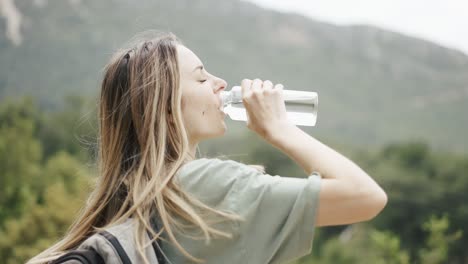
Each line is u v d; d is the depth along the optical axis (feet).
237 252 4.78
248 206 4.76
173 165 5.17
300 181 4.78
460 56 434.30
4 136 120.78
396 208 146.92
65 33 323.16
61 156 114.01
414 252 133.39
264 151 157.48
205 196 4.90
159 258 4.86
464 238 77.05
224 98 5.75
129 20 357.41
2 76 273.33
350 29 446.60
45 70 284.82
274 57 400.06
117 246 4.69
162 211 4.84
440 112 361.71
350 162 4.82
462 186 152.76
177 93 5.41
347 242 111.75
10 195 93.45
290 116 5.67
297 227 4.69
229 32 411.54
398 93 388.16
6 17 317.63
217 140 165.27
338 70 400.67
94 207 5.56
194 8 420.77
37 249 59.00
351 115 349.20
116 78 5.70
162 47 5.63
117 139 5.60
